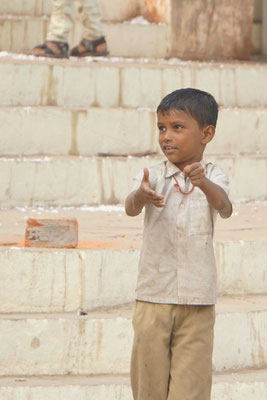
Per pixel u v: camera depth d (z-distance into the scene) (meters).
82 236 11.29
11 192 14.91
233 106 18.33
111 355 8.97
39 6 22.19
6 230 11.81
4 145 15.76
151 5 22.69
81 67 17.14
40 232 10.05
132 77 17.50
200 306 6.98
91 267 9.52
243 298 10.35
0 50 20.69
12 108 15.78
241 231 11.78
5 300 9.30
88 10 19.39
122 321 9.00
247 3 21.83
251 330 9.38
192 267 6.96
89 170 15.30
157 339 6.95
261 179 16.17
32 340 8.87
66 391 8.27
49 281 9.39
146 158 15.66
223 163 15.88
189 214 6.98
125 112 16.38
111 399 8.32
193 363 6.89
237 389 8.59
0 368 8.81
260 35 23.89
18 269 9.31
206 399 6.94
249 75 18.48
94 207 15.12
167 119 6.88
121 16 23.28
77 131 16.14
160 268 7.00
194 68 17.98
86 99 17.20
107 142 16.31
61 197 15.18
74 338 8.91
